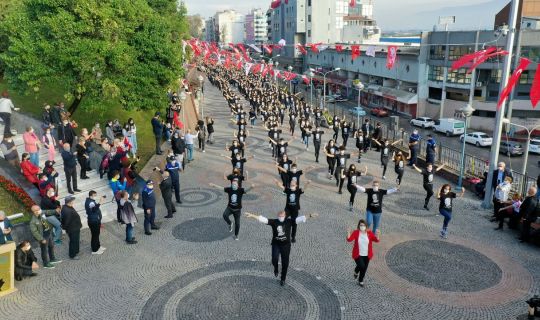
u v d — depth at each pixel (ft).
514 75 53.98
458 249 46.68
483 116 168.35
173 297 37.93
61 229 48.11
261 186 68.39
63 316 35.40
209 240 49.11
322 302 36.94
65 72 73.26
